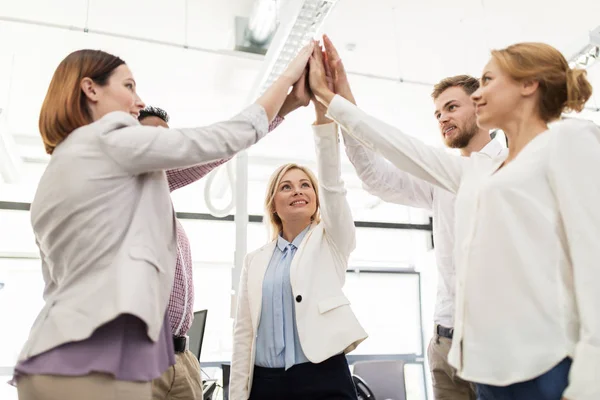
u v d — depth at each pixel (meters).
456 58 4.18
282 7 3.29
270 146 5.63
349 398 1.43
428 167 1.26
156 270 1.02
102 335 0.94
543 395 0.92
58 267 1.04
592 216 0.93
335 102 1.40
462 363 1.01
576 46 3.22
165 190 1.13
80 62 1.13
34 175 5.45
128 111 1.17
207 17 3.58
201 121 4.99
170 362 1.07
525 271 0.97
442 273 1.78
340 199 1.59
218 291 5.88
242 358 1.64
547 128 1.11
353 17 3.64
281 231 1.84
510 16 3.66
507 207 1.02
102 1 3.34
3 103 4.45
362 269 6.39
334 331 1.46
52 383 0.90
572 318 0.94
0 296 5.12
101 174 1.02
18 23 3.44
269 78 3.38
